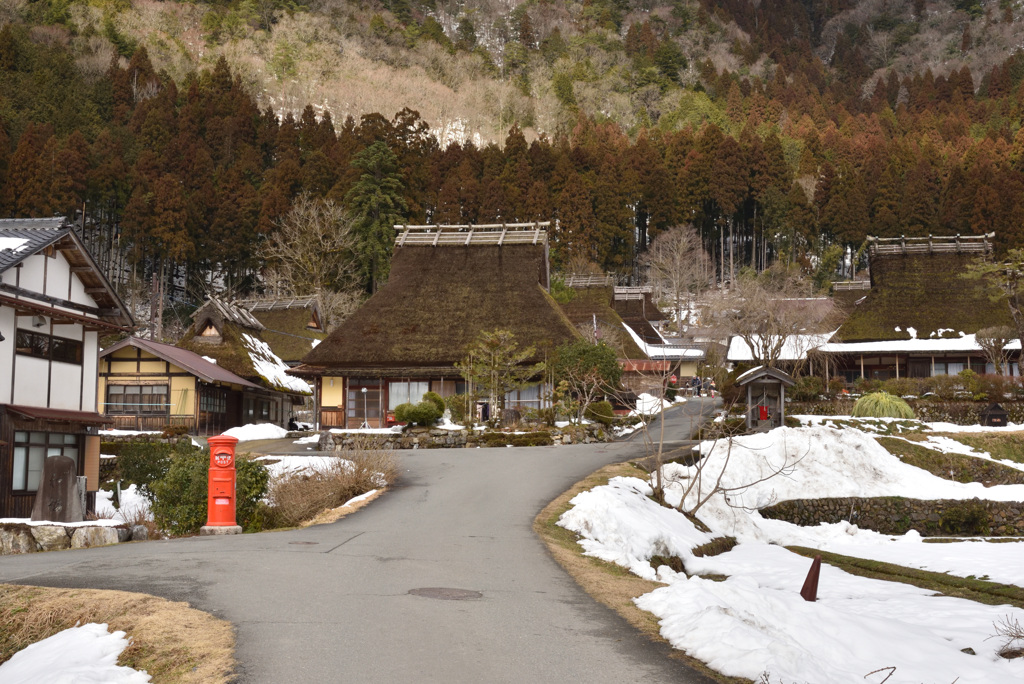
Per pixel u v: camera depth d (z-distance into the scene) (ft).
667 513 63.67
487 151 359.25
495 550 45.44
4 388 77.71
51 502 59.72
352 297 244.22
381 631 27.17
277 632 26.63
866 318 175.32
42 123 288.10
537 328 133.18
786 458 89.30
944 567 60.54
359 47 607.37
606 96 587.27
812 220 368.07
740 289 188.55
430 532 51.29
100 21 469.98
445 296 141.18
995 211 304.71
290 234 252.83
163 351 132.57
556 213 318.04
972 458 95.20
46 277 84.12
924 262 179.32
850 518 83.82
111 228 279.28
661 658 25.70
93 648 25.49
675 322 306.35
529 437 104.83
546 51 652.89
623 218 339.98
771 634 29.17
